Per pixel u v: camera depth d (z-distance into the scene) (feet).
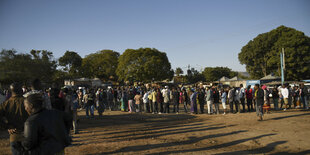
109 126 33.71
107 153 18.86
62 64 201.26
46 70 135.95
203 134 26.48
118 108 69.77
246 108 59.62
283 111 48.16
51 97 18.84
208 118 41.24
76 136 26.30
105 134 27.43
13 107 11.78
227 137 24.48
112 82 244.01
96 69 234.79
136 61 177.99
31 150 8.70
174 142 22.72
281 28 153.17
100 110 47.32
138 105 56.95
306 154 17.70
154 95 53.21
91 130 30.32
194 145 21.34
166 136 25.84
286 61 140.56
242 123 33.27
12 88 12.25
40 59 138.00
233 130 28.19
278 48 145.59
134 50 179.83
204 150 19.53
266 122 33.22
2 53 115.55
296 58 139.23
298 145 20.24
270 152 18.60
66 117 9.80
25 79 117.70
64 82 174.70
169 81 204.95
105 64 234.38
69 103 25.16
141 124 35.58
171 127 32.12
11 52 119.34
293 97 55.42
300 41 136.46
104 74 237.25
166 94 53.01
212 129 29.48
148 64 171.73
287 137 23.34
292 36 141.08
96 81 181.16
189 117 43.93
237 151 19.07
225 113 46.65
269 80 120.88
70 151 19.54
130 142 22.85
